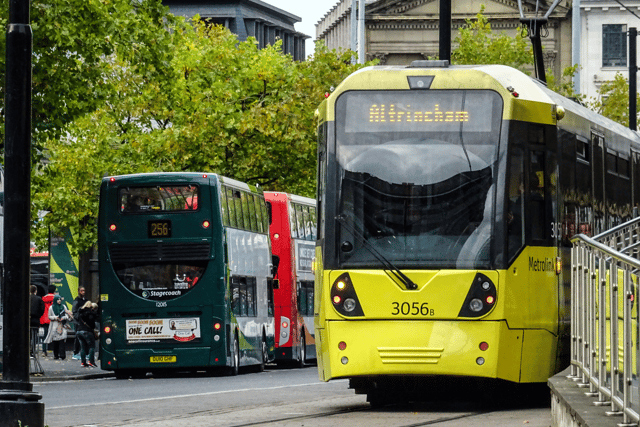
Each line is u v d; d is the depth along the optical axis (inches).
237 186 2417.6
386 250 1141.7
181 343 2226.9
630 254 884.6
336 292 1144.2
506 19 5861.2
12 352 959.0
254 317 2493.8
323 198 1177.4
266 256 2657.5
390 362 1126.4
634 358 669.3
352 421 1070.4
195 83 3403.1
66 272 3868.1
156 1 2191.2
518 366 1149.1
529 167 1177.4
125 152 3395.7
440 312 1124.5
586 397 823.1
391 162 1156.5
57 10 2018.9
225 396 1539.1
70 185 3430.1
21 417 947.3
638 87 5684.1
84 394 1689.2
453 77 1171.9
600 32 5836.6
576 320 952.3
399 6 5925.2
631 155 1681.8
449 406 1235.2
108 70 2213.3
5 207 980.6
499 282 1128.2
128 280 2244.1
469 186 1146.0
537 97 1209.4
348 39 6648.6
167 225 2240.4
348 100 1178.0
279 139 3346.5
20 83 997.2
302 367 2933.1
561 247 1241.4
